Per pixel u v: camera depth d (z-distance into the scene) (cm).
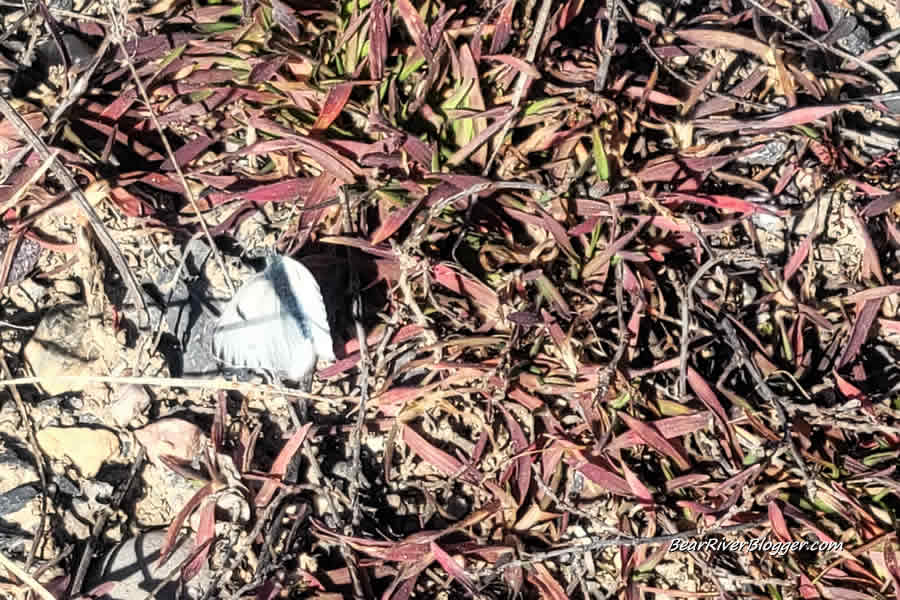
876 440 48
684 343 46
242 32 48
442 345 46
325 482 46
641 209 48
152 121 48
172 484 46
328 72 47
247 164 48
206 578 45
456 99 47
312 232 47
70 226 48
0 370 47
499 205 47
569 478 47
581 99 47
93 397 47
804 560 47
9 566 44
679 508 47
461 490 47
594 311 47
